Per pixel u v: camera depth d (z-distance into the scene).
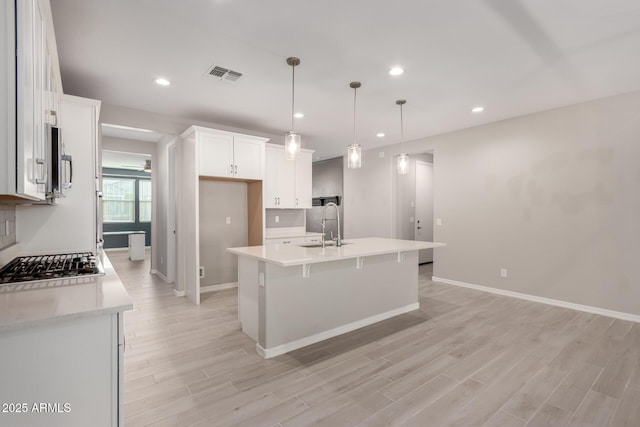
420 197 7.02
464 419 1.87
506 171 4.51
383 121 4.62
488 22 2.24
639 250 3.45
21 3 1.07
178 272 4.50
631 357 2.64
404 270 3.79
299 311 2.85
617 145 3.59
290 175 5.26
